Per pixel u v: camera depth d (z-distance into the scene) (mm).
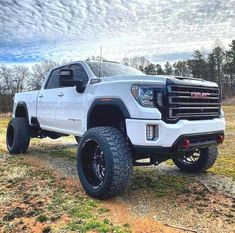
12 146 7785
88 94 5273
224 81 85188
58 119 6309
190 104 4465
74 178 5586
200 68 85375
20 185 5234
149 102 4270
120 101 4512
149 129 4246
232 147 8602
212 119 4828
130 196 4641
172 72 89188
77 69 5977
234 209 4164
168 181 5398
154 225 3705
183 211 4109
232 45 83000
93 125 5242
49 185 5199
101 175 4590
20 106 8086
